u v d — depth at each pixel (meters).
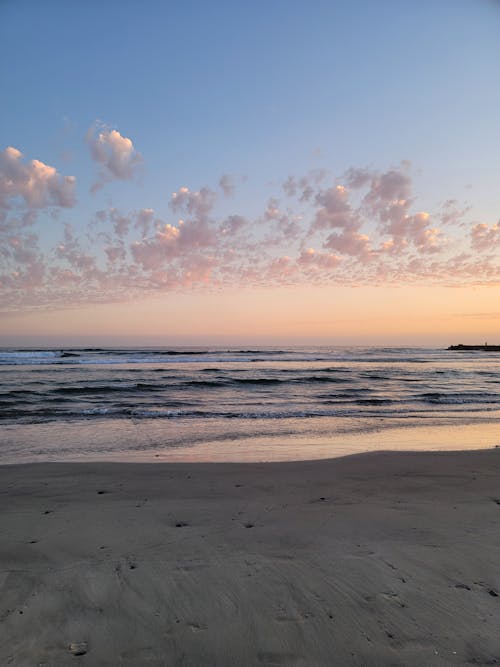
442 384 24.62
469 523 3.69
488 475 5.76
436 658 1.95
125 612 2.27
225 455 7.73
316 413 13.23
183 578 2.64
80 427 10.45
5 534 3.40
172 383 21.69
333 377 28.00
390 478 5.59
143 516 3.91
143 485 5.19
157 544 3.20
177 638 2.07
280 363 45.75
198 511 4.09
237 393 19.00
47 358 45.28
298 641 2.06
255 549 3.10
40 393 17.20
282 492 4.88
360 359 58.91
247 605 2.35
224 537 3.34
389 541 3.25
